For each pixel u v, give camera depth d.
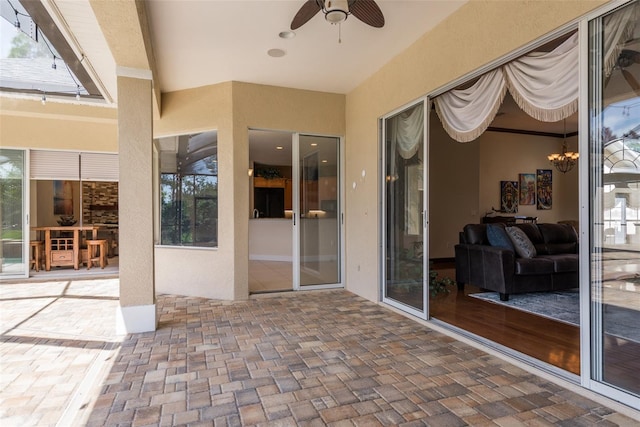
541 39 2.47
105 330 3.48
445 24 3.25
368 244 4.63
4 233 6.11
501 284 4.44
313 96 5.11
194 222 5.02
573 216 8.65
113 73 4.30
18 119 6.05
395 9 3.07
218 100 4.75
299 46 3.73
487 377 2.47
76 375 2.53
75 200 9.13
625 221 2.02
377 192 4.43
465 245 5.02
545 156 8.58
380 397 2.21
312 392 2.27
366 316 3.91
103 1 2.38
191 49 3.77
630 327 2.01
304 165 5.18
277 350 2.96
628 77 2.01
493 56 2.77
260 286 5.46
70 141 6.32
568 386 2.30
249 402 2.16
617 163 2.06
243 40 3.58
